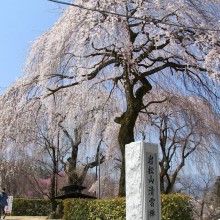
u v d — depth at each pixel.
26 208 27.25
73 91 16.92
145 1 13.52
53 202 23.34
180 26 12.94
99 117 21.11
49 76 13.93
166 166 19.11
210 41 13.25
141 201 7.19
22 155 17.12
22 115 14.77
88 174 29.12
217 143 18.72
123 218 11.52
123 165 13.70
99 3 13.37
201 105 17.81
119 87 19.12
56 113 16.31
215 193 21.75
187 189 22.80
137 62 13.63
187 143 19.81
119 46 13.28
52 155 23.48
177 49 14.00
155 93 19.28
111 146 21.92
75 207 14.22
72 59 14.03
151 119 19.70
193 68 14.00
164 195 10.52
